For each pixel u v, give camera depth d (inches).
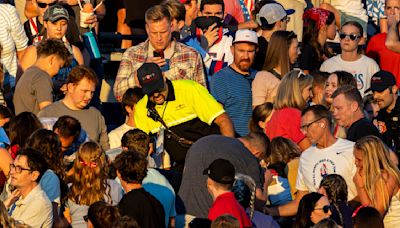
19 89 1321.4
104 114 1608.0
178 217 1187.9
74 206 1143.0
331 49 1742.1
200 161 1182.9
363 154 1217.4
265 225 1141.7
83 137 1256.2
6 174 1175.6
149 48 1381.6
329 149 1259.8
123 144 1208.2
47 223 1109.1
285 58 1478.8
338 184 1179.9
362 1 1882.4
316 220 1143.6
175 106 1244.5
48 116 1283.2
